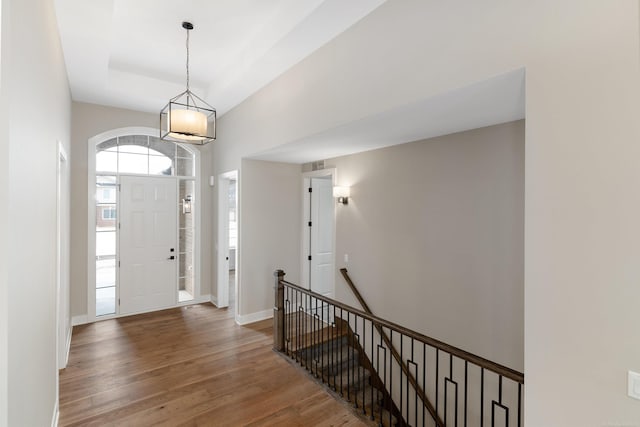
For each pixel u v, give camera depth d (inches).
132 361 138.3
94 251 183.6
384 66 94.3
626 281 53.0
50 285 87.1
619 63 53.8
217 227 214.5
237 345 155.9
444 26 79.1
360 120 105.0
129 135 195.8
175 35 130.3
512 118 104.6
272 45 119.7
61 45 117.0
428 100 85.1
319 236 213.0
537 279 62.4
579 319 57.7
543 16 62.5
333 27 107.3
